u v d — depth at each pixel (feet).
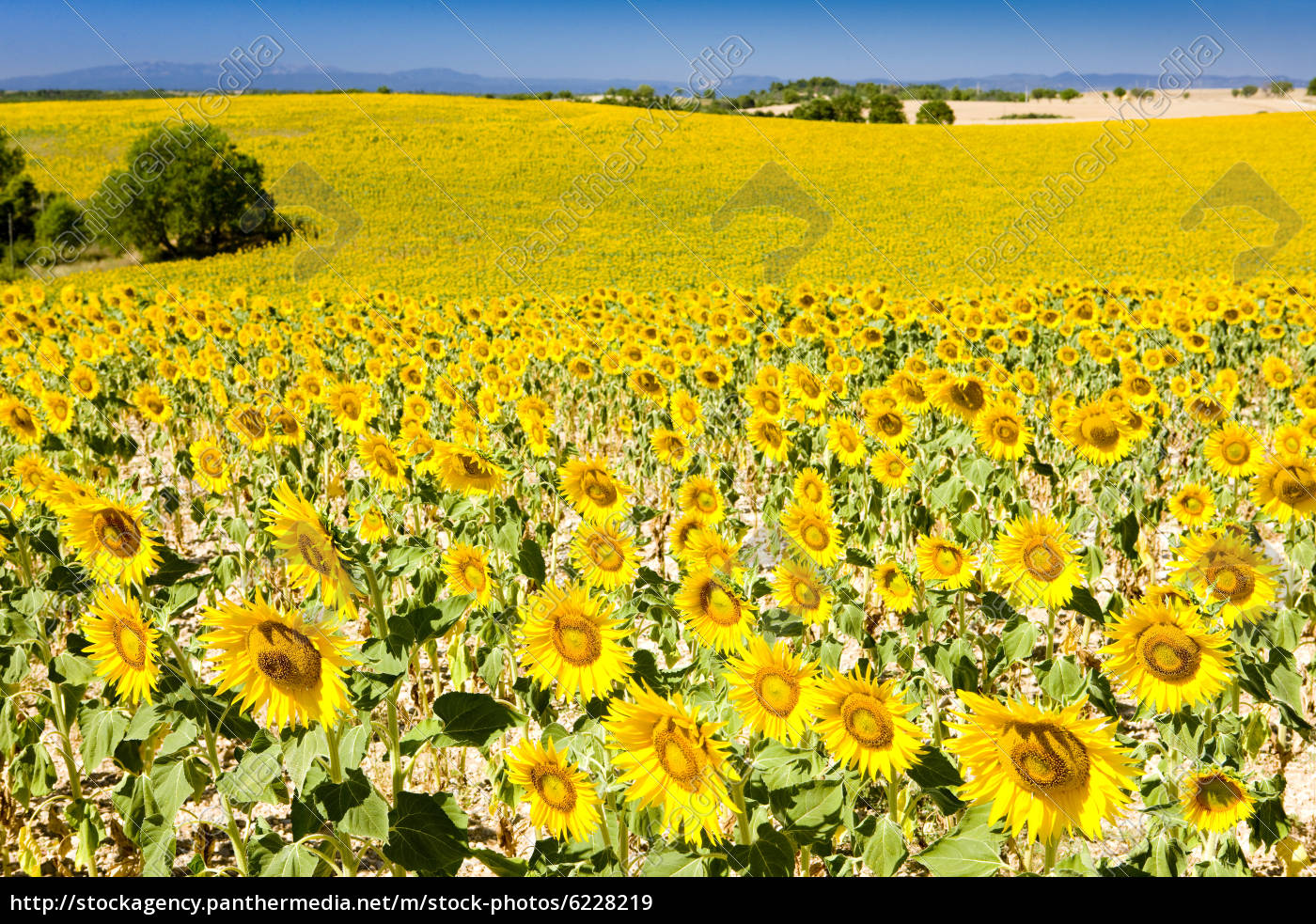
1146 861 8.02
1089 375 35.29
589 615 8.36
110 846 12.02
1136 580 18.47
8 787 12.07
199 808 12.62
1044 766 6.35
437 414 29.04
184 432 31.89
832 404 24.82
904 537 18.02
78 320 48.32
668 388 30.94
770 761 8.00
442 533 20.93
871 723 7.29
